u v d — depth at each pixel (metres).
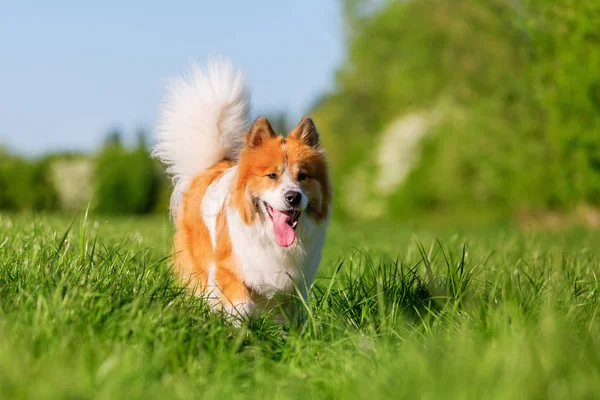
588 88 20.17
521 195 30.27
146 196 46.38
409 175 44.31
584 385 4.13
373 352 5.25
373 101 53.53
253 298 6.75
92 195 6.89
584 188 22.70
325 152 6.97
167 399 4.19
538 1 20.64
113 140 47.97
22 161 46.56
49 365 4.35
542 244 11.32
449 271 6.66
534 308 5.96
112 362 4.39
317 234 6.73
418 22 36.56
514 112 29.75
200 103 7.91
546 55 21.95
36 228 7.83
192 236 7.55
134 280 6.12
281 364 5.20
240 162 6.72
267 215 6.51
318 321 5.84
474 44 31.83
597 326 5.55
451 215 39.00
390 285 6.76
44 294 5.41
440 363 4.71
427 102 42.94
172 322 5.38
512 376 4.20
